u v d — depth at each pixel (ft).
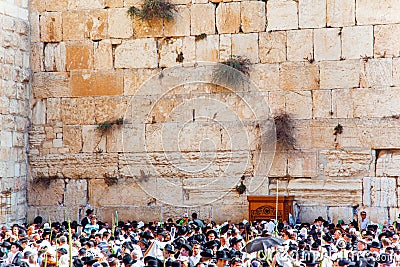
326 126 84.89
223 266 50.90
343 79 84.69
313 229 72.13
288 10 86.12
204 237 65.05
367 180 83.87
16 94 88.43
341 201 84.23
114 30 90.02
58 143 90.79
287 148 85.51
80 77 90.58
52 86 91.20
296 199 85.10
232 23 87.45
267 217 82.64
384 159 83.66
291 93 85.92
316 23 85.40
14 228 69.51
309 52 85.56
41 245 58.65
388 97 83.56
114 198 89.40
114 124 89.56
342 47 84.74
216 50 87.76
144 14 88.53
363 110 84.17
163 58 88.99
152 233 68.69
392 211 83.05
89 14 90.68
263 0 86.79
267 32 86.63
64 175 90.58
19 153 89.30
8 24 86.74
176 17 88.69
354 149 84.28
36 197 90.99
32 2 91.81
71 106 90.74
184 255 54.65
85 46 90.58
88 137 90.17
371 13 84.07
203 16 88.12
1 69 85.15
